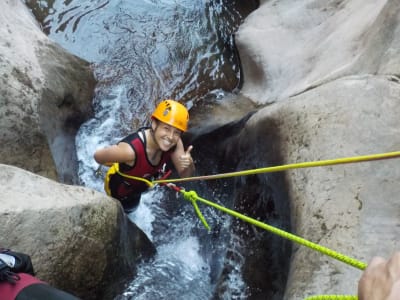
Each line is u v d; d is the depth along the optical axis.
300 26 5.33
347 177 2.85
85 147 4.70
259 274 3.27
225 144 4.29
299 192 2.96
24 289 1.76
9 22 4.40
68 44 5.46
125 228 3.31
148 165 3.66
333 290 2.40
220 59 5.66
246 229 3.60
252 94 5.09
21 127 3.77
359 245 2.55
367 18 4.27
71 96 4.60
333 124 3.11
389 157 1.75
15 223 2.49
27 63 4.14
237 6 6.28
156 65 5.47
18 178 2.72
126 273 3.29
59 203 2.70
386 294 0.80
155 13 6.00
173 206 4.43
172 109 3.48
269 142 3.47
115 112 5.00
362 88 3.25
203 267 3.89
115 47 5.55
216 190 4.24
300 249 2.72
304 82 4.40
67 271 2.70
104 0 5.98
